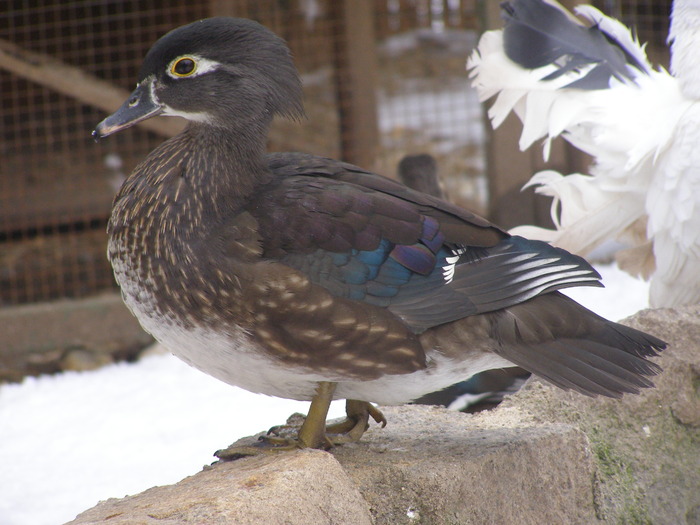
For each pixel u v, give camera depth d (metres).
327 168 4.73
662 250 6.84
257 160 4.57
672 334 5.62
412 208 4.48
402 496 4.39
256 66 4.61
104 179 13.67
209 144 4.54
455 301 4.38
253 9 14.70
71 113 14.43
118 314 11.20
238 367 4.50
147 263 4.45
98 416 9.11
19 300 12.04
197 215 4.41
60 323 11.09
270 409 9.07
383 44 18.88
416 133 15.69
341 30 13.03
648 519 5.23
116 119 4.68
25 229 13.22
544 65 6.96
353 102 13.12
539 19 7.07
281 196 4.45
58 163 13.94
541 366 4.28
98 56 13.62
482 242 4.50
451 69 17.77
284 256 4.34
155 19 13.70
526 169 11.64
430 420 5.21
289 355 4.35
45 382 10.12
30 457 8.24
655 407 5.50
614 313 10.38
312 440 4.57
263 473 4.03
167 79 4.63
